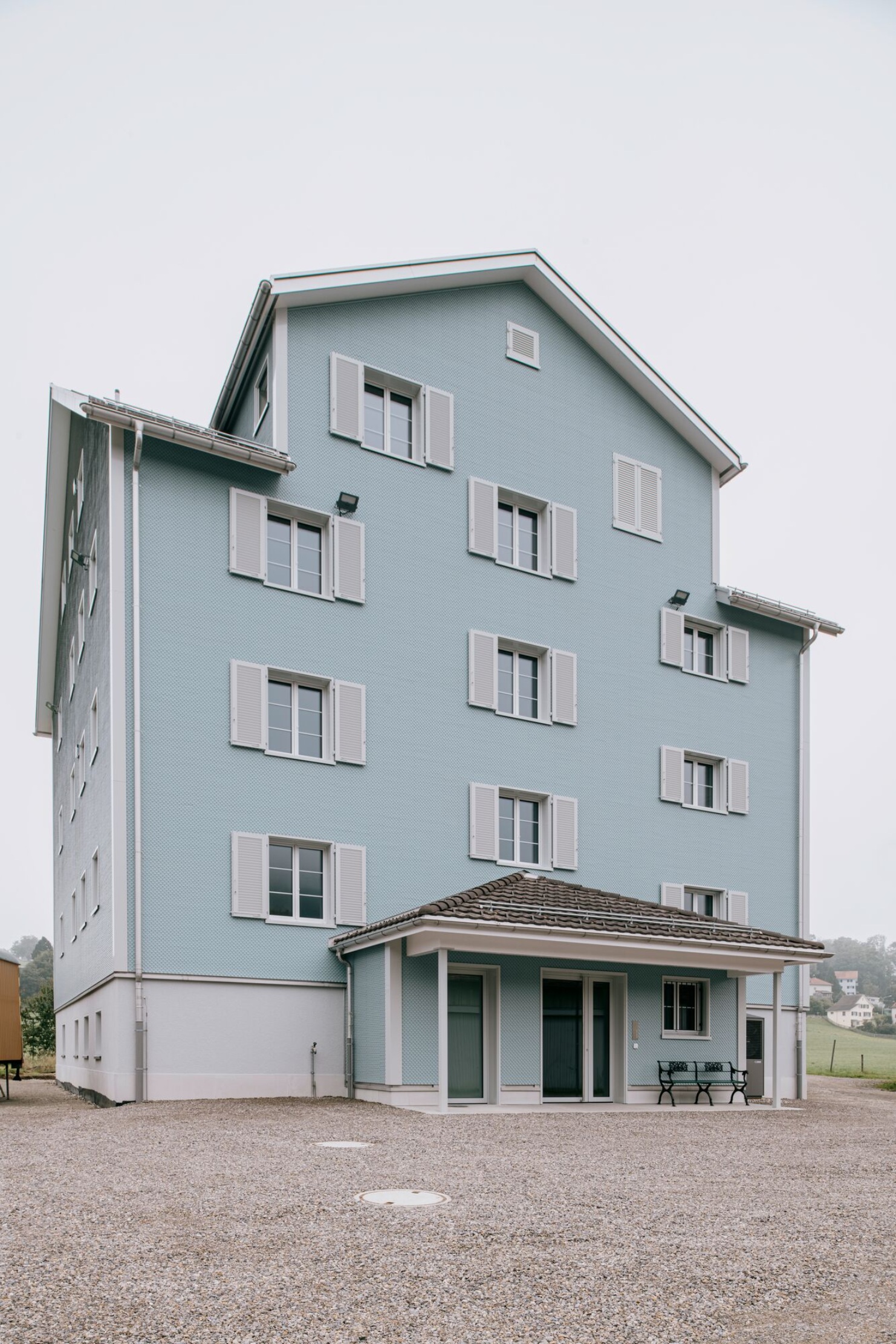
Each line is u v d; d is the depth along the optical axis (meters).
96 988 17.55
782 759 24.16
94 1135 10.70
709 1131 12.90
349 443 18.56
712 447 23.69
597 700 21.19
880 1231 6.86
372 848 17.67
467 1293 5.16
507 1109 14.98
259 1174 8.26
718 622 23.55
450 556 19.53
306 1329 4.60
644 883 21.20
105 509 17.41
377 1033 15.53
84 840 20.78
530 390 21.28
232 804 16.38
